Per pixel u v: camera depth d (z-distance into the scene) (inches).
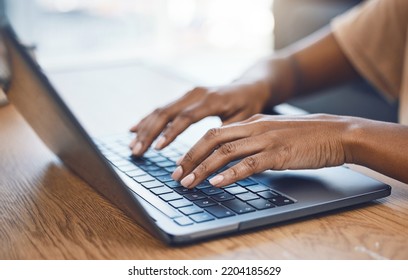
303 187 25.1
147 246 21.1
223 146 25.2
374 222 23.0
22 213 24.3
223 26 159.6
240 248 20.8
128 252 20.6
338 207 23.9
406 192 26.3
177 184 25.5
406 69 43.6
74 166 28.5
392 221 23.2
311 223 22.9
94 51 150.9
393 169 25.6
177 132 31.0
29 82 23.5
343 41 45.1
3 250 21.0
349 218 23.4
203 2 158.1
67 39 147.5
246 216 22.0
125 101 42.7
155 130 30.8
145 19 155.0
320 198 23.9
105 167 22.5
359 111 76.1
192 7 157.8
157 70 54.1
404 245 21.1
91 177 26.3
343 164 27.6
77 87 47.4
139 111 39.9
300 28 84.6
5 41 22.7
